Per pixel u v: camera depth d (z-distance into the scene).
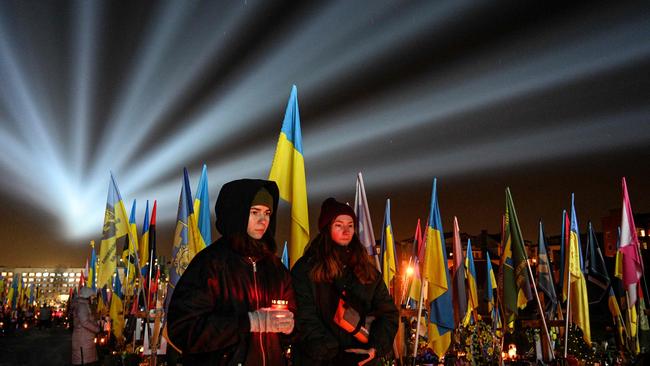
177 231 8.44
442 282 8.91
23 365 15.89
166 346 8.84
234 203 3.73
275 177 6.01
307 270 4.59
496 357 10.95
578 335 12.86
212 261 3.57
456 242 12.09
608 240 50.72
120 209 10.33
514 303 9.90
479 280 47.41
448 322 8.84
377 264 8.43
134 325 13.40
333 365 4.45
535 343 11.89
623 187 11.02
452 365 10.46
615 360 11.98
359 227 8.52
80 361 12.72
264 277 3.77
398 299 12.01
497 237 50.06
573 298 11.42
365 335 4.55
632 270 10.84
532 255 29.42
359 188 8.65
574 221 11.58
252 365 3.40
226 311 3.51
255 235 3.81
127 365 10.62
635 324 11.80
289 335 4.08
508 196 10.19
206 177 8.73
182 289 3.47
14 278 44.41
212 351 3.41
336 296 4.57
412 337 11.45
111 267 10.20
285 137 6.12
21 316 38.03
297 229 5.87
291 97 6.25
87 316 12.89
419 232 14.02
